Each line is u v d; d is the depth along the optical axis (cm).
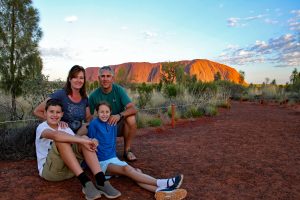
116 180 399
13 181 388
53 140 349
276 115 1182
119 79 2700
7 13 952
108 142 391
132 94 1459
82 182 333
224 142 651
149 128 859
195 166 473
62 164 361
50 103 372
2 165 455
